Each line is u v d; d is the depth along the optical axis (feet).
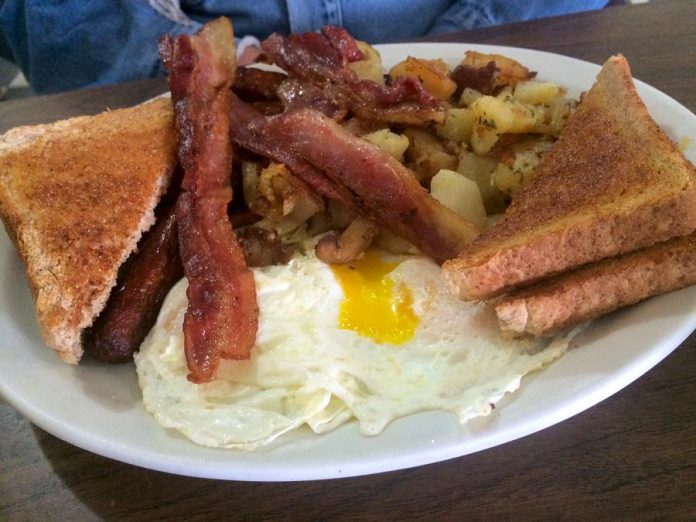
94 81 2.61
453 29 2.40
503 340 1.23
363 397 1.19
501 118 1.52
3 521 1.14
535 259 1.21
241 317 1.29
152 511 1.13
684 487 1.07
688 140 1.44
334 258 1.40
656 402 1.16
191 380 1.22
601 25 2.06
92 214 1.42
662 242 1.22
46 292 1.31
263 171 1.49
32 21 2.51
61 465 1.19
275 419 1.17
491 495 1.09
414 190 1.40
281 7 2.39
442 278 1.34
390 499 1.11
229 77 1.64
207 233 1.38
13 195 1.50
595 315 1.21
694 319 1.15
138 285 1.34
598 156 1.36
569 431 1.15
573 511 1.07
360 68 1.72
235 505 1.12
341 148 1.44
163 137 1.62
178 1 2.37
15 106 2.04
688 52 1.87
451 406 1.14
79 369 1.29
